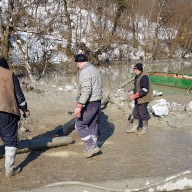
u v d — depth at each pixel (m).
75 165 6.15
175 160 6.40
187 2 41.22
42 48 24.44
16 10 21.66
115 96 11.41
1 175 5.69
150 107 10.18
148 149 7.05
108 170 5.90
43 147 6.91
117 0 34.00
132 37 36.06
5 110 5.37
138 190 4.96
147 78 7.89
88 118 6.39
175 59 38.16
